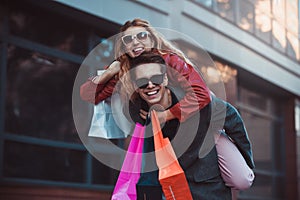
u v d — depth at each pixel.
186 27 7.08
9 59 5.68
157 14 6.76
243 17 8.62
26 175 5.70
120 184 1.92
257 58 9.05
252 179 1.96
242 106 9.56
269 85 9.83
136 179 1.90
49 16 6.06
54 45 6.12
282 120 10.94
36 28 5.96
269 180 10.50
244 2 8.62
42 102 5.95
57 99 6.10
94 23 6.37
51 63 6.07
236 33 8.34
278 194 10.75
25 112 5.76
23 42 5.82
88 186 6.25
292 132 10.90
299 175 10.87
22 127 5.72
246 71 8.70
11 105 5.64
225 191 1.94
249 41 8.75
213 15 7.72
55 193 5.94
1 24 5.63
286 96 10.83
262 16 9.10
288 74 10.20
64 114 6.14
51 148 5.96
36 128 5.86
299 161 10.87
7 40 5.67
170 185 1.75
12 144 5.60
